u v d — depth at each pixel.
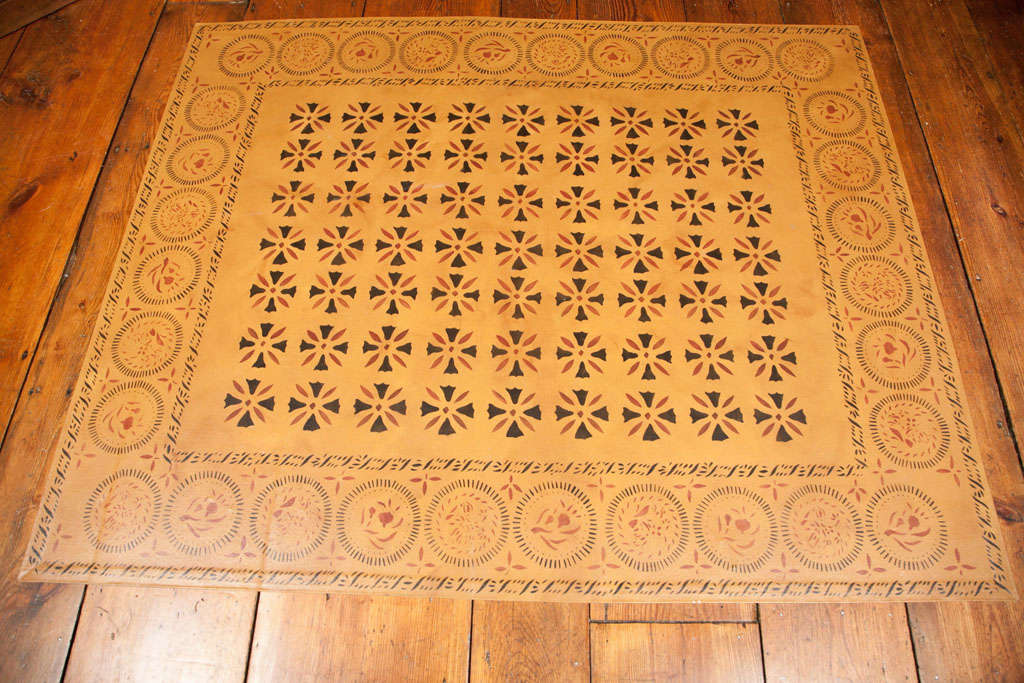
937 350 1.13
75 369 1.11
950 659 0.96
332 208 1.23
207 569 0.99
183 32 1.41
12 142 1.29
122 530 1.01
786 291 1.17
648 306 1.15
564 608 0.99
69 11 1.43
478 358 1.12
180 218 1.22
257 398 1.09
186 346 1.12
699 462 1.05
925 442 1.07
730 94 1.34
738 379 1.11
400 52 1.38
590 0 1.43
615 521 1.02
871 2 1.43
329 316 1.15
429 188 1.25
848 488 1.04
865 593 0.98
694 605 0.99
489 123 1.31
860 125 1.31
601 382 1.10
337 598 0.99
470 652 0.96
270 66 1.37
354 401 1.09
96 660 0.95
